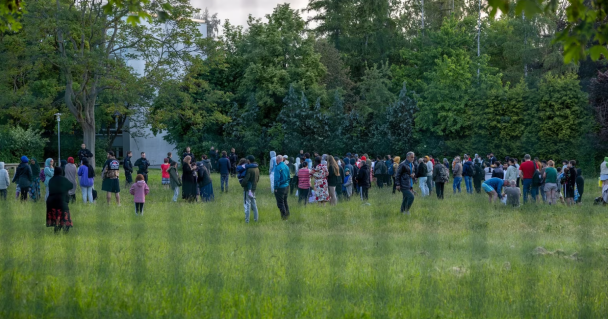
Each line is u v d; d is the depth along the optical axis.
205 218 15.89
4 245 10.33
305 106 50.84
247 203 15.26
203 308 6.41
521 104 45.75
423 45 57.44
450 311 6.59
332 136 51.12
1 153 45.81
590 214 17.25
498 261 9.85
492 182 20.58
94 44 31.70
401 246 11.57
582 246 11.58
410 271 8.66
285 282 7.74
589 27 4.71
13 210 16.80
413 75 57.81
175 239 11.71
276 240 11.82
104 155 55.78
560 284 8.02
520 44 53.12
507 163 24.55
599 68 46.62
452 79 48.09
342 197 21.19
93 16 30.48
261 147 51.69
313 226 14.45
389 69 57.56
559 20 49.28
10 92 31.89
